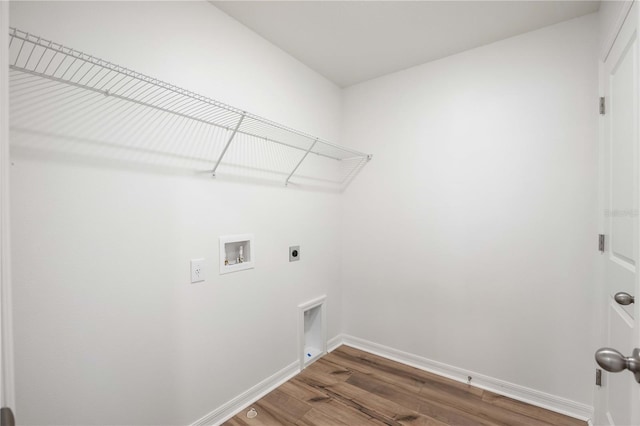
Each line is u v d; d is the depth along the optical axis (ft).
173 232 4.71
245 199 5.87
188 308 4.93
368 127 8.19
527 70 5.96
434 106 7.09
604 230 4.89
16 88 3.26
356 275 8.48
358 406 5.81
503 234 6.23
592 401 5.36
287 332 6.88
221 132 5.39
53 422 3.56
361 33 6.06
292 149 6.96
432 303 7.14
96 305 3.88
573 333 5.54
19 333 3.31
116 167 4.05
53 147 3.51
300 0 5.10
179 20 4.75
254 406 5.82
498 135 6.27
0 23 1.62
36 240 3.40
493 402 5.92
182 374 4.86
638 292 2.94
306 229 7.45
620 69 4.04
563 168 5.61
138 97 4.25
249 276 5.98
